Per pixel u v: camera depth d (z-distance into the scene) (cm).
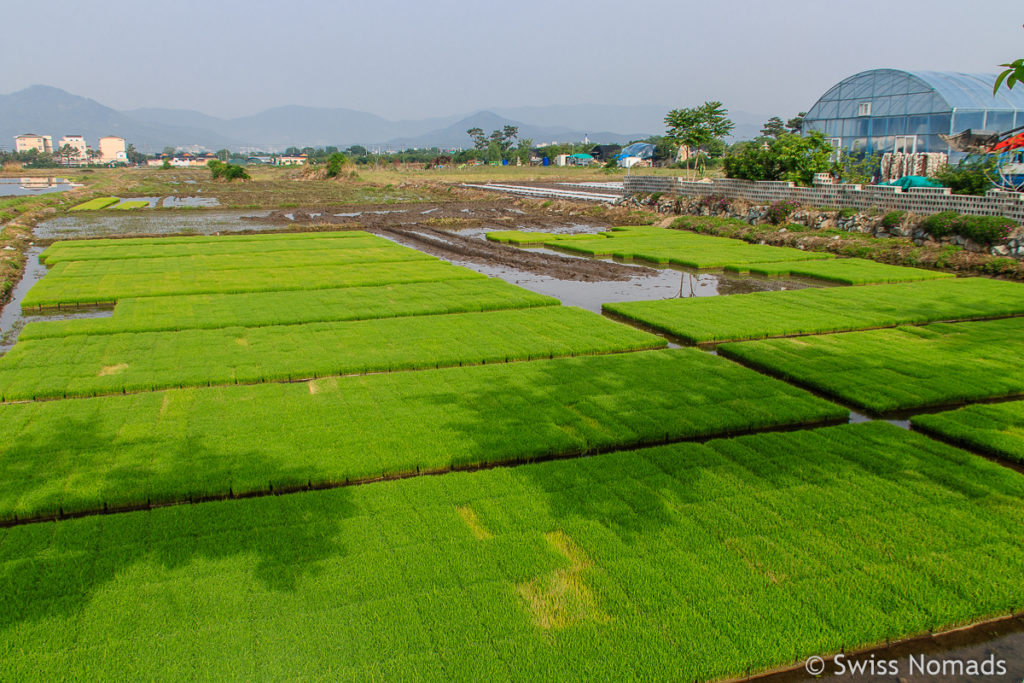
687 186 3950
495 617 646
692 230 3497
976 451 1010
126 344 1481
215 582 694
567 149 11931
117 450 981
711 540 771
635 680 572
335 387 1242
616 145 11894
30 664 587
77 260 2572
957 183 2620
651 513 827
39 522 824
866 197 2867
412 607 660
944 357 1397
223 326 1644
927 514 823
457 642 615
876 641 632
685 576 709
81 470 923
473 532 788
